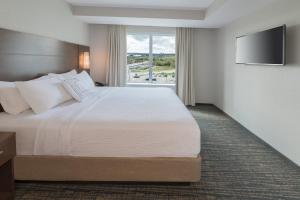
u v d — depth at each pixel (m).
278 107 3.44
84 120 2.51
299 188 2.53
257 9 4.09
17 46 3.18
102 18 5.51
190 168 2.43
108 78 6.73
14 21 3.16
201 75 6.97
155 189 2.48
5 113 2.71
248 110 4.49
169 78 7.12
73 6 5.22
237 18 5.00
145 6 5.14
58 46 4.43
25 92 2.76
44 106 2.82
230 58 5.51
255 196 2.37
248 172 2.87
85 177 2.45
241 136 4.25
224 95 5.98
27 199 2.27
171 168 2.43
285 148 3.26
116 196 2.35
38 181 2.54
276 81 3.49
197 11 5.29
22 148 2.41
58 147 2.40
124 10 5.29
